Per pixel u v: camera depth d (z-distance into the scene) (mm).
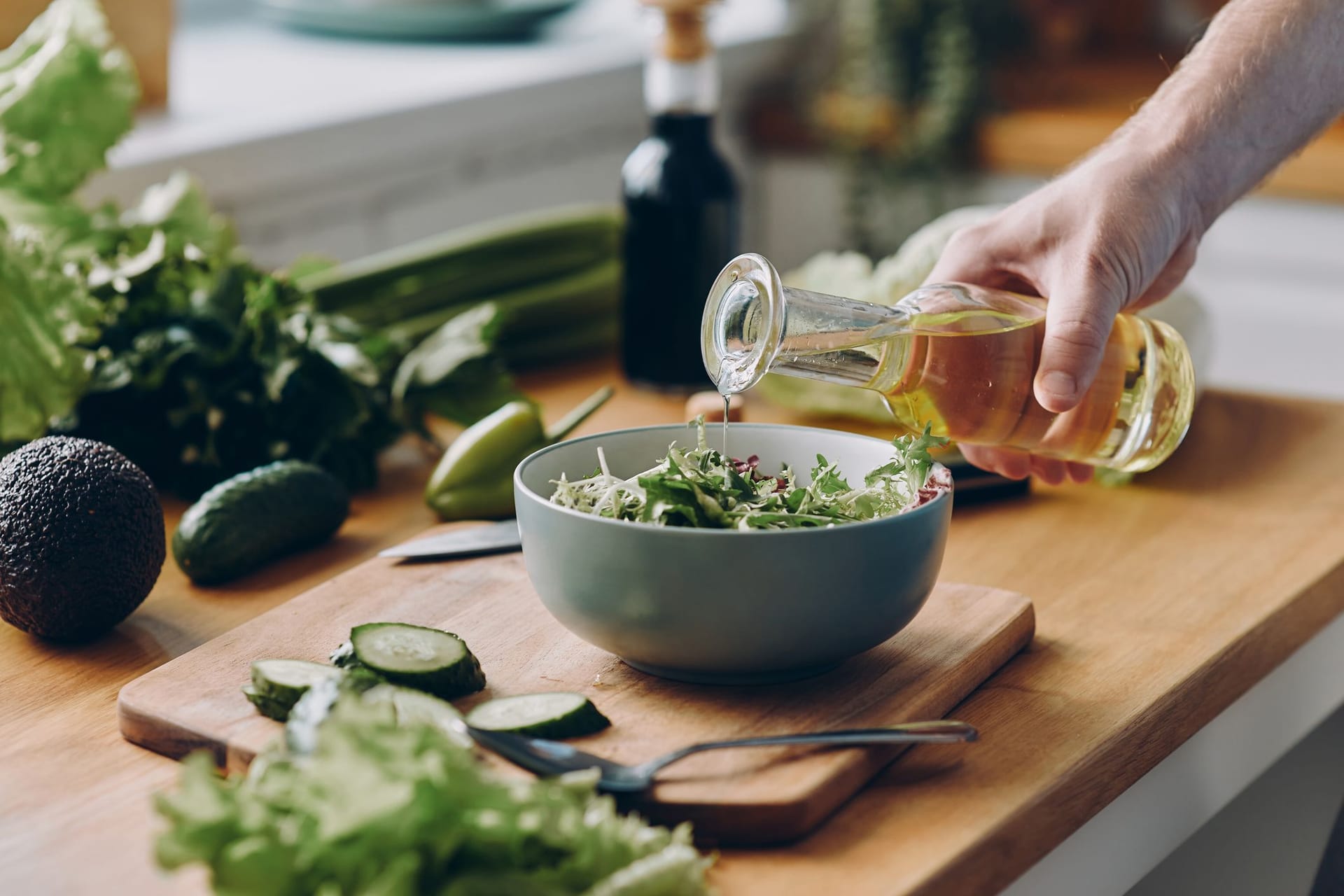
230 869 483
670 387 1335
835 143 2418
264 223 1698
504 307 1373
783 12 2662
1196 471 1150
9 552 797
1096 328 804
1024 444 860
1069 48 2605
